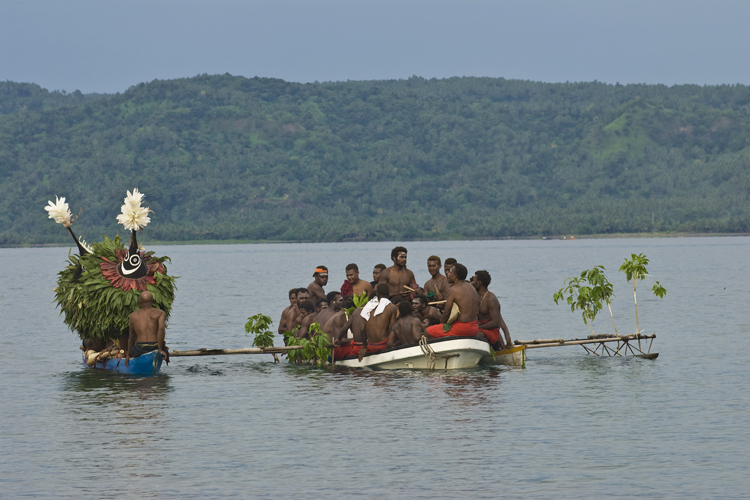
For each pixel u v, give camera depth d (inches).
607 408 896.3
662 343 1455.5
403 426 817.5
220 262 7076.8
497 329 1249.4
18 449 734.5
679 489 615.8
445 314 1187.9
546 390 1012.5
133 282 1206.3
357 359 1237.1
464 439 762.8
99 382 1104.8
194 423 837.8
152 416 874.8
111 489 621.6
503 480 639.1
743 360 1235.9
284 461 695.1
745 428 796.0
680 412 871.7
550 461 688.4
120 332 1222.9
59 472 663.8
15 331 1769.2
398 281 1306.6
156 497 603.8
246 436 780.0
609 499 594.9
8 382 1104.8
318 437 774.5
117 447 741.3
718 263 5433.1
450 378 1114.1
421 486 625.9
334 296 1304.1
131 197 1198.9
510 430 796.0
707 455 703.1
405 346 1189.7
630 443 744.3
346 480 641.0
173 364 1288.1
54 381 1112.2
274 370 1219.9
